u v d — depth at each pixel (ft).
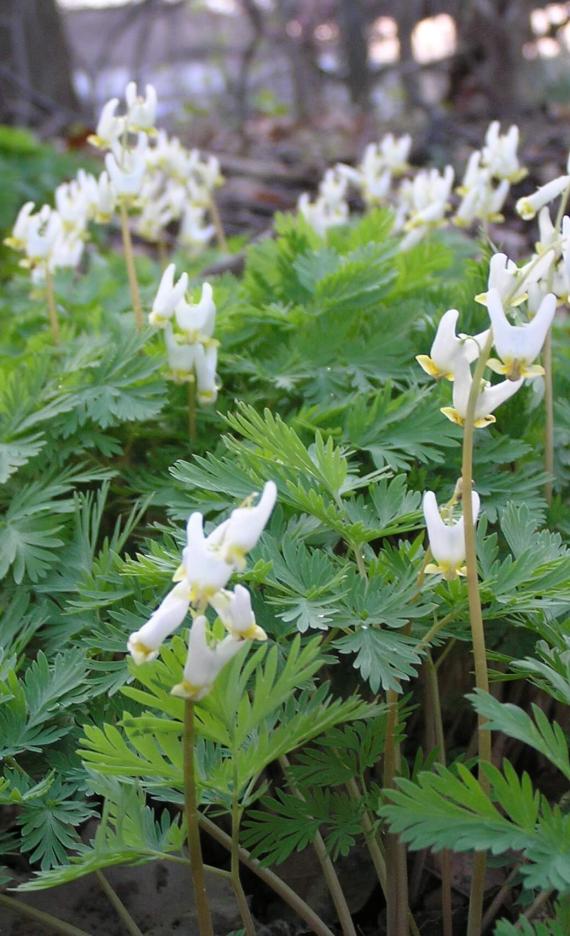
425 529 1.54
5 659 1.36
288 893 1.29
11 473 1.53
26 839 1.26
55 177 4.64
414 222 1.96
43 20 6.85
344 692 1.51
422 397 1.51
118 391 1.58
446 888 1.33
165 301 1.51
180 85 9.86
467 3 5.99
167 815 1.24
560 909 1.16
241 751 1.19
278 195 4.59
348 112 7.61
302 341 1.68
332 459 1.31
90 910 1.38
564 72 7.35
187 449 1.63
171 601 1.08
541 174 4.21
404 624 1.23
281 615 1.23
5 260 4.04
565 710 1.50
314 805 1.29
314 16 8.32
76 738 1.33
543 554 1.28
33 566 1.45
